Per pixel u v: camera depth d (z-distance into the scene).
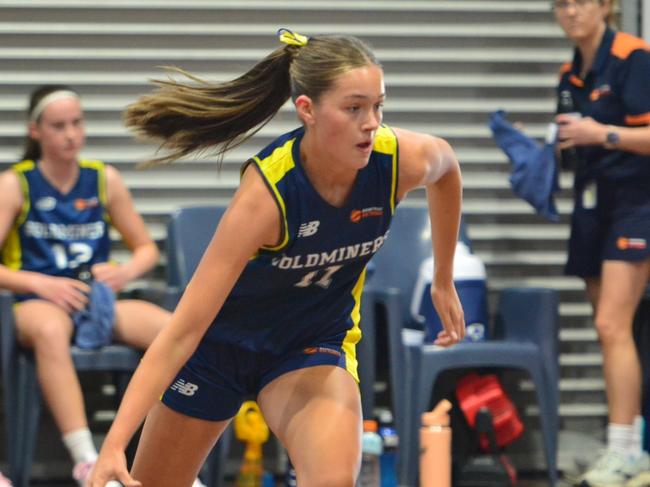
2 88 13.47
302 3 13.84
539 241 14.05
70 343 11.51
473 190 14.01
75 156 12.01
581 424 13.99
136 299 12.73
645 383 12.81
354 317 7.87
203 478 11.41
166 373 6.76
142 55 13.62
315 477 6.86
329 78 6.66
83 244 12.13
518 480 13.20
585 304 14.05
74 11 13.55
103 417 13.16
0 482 10.59
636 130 11.80
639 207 12.02
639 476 11.86
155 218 13.65
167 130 7.64
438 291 8.15
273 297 7.46
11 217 11.88
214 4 13.71
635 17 14.26
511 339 12.65
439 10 14.02
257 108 7.55
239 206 6.93
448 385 13.43
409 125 14.02
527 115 14.11
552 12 14.16
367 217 7.22
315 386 7.38
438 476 12.01
